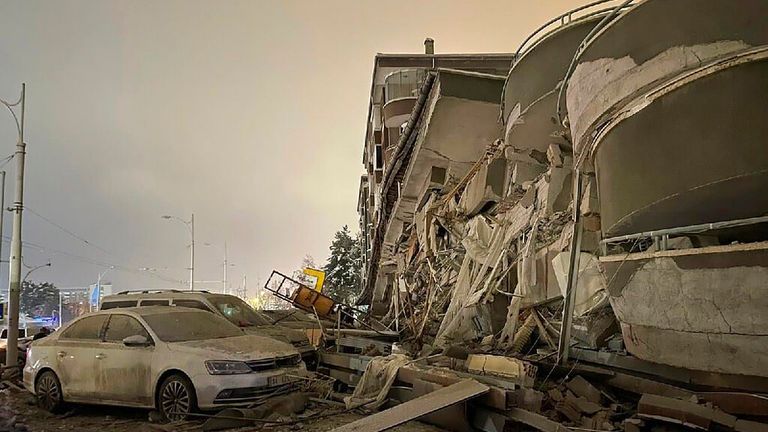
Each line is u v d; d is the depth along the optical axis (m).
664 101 6.52
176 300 13.47
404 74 34.06
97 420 9.30
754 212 5.90
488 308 12.44
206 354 8.86
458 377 7.70
